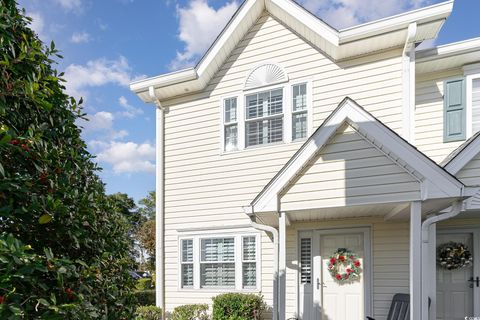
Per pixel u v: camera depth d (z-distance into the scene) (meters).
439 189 4.17
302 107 7.26
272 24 7.71
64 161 2.13
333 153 4.75
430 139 6.58
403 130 6.27
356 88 6.80
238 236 7.53
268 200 4.98
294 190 4.93
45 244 1.94
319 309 6.60
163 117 8.77
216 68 8.21
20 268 1.49
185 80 8.12
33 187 1.81
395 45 6.52
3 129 1.64
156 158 8.65
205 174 8.08
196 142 8.29
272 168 7.36
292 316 6.72
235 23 7.74
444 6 5.77
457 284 6.05
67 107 2.38
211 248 7.84
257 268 7.24
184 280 8.05
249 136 7.77
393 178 4.40
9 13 2.03
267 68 7.68
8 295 1.41
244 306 6.62
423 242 4.49
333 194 4.69
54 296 1.60
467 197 4.11
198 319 7.29
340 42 6.57
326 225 6.74
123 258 2.54
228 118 8.05
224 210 7.76
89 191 2.34
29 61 2.02
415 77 6.83
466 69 6.38
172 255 8.22
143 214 27.38
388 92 6.53
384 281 6.20
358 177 4.58
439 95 6.64
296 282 6.80
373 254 6.33
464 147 5.16
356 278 6.46
